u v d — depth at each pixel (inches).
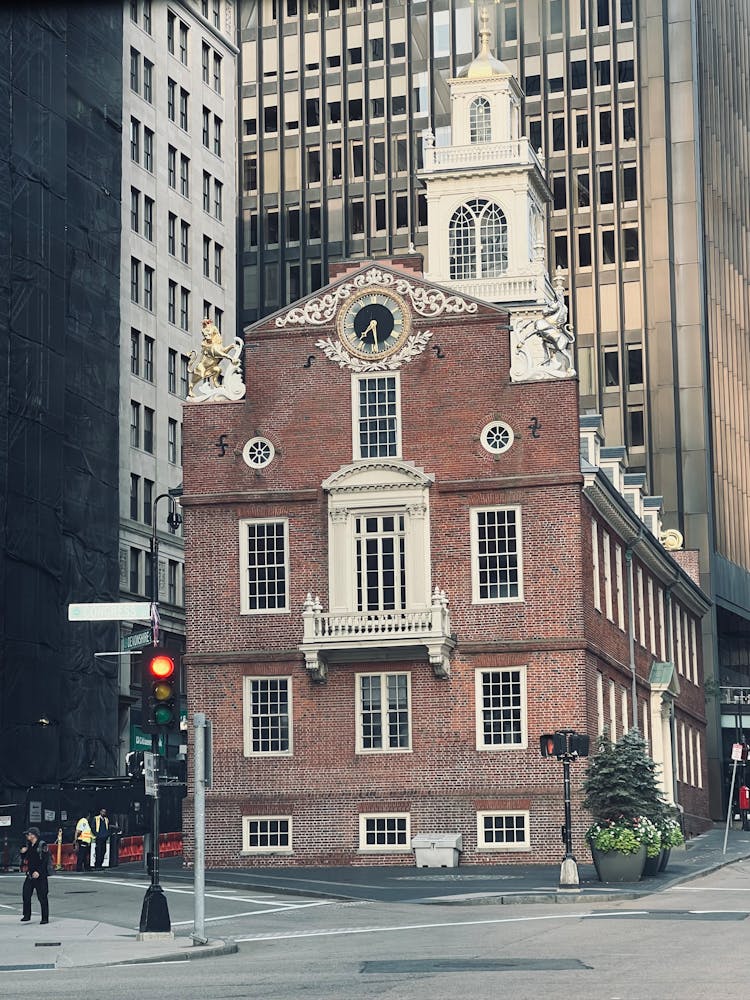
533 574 2122.3
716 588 4249.5
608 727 2274.9
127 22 3882.9
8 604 2923.2
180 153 4141.2
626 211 4498.0
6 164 3043.8
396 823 2122.3
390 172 4906.5
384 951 1082.7
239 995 810.2
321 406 2207.2
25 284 3070.9
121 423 3700.8
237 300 4968.0
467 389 2166.6
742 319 4881.9
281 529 2201.0
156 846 1251.2
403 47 4931.1
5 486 2945.4
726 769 4168.3
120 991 852.6
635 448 4367.6
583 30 4630.9
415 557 2149.4
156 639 1343.5
